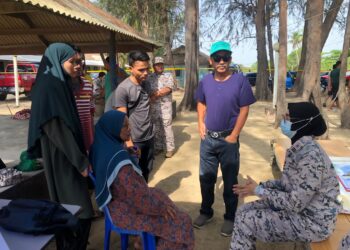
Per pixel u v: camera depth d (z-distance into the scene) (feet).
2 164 12.28
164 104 20.29
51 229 6.41
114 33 19.29
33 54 28.04
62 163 8.54
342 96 36.35
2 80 54.39
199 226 12.16
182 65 114.52
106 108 12.76
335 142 16.76
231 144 10.97
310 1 25.59
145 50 28.94
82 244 8.58
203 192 12.09
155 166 19.21
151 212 8.02
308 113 7.59
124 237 9.01
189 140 25.54
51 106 8.07
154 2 84.74
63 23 19.77
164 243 8.29
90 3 21.94
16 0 9.43
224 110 10.72
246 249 8.37
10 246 6.00
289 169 7.89
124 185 7.74
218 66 10.53
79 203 8.74
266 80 57.67
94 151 8.23
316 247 7.55
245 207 8.92
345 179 10.61
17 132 24.14
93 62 86.07
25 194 11.43
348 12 34.99
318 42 25.63
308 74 25.86
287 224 7.79
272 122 32.04
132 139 12.52
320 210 7.52
